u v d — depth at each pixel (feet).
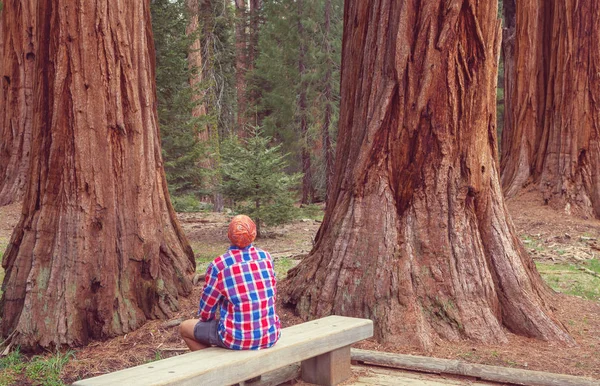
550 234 47.83
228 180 48.34
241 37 120.78
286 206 47.73
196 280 27.12
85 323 21.50
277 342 15.25
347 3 26.07
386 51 23.11
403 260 21.94
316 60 105.19
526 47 57.21
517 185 56.95
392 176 23.04
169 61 62.85
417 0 22.56
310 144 106.73
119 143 23.68
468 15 22.39
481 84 22.74
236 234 14.48
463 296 21.40
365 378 17.58
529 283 22.58
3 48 55.77
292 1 110.11
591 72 52.34
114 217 23.03
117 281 22.66
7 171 55.98
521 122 57.98
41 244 22.15
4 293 22.58
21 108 55.67
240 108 115.55
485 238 22.84
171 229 27.04
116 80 23.66
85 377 18.35
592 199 51.60
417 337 20.26
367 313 21.43
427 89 22.36
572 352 19.84
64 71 22.70
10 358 19.63
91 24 23.06
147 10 27.40
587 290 30.55
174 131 64.69
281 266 36.04
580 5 52.06
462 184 22.62
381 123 22.89
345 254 22.80
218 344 14.62
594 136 52.16
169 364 13.34
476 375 17.38
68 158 22.59
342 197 24.20
